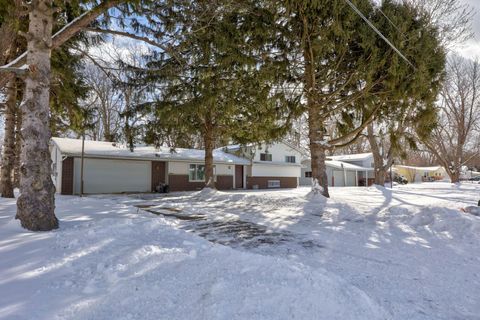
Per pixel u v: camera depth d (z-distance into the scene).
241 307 2.66
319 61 10.30
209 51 9.14
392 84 9.66
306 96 11.46
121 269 3.54
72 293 3.00
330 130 17.97
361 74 10.05
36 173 5.45
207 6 7.82
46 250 4.20
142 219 6.61
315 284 2.99
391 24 9.38
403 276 4.08
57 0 6.41
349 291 3.01
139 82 11.52
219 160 23.25
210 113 13.94
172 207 11.00
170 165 21.45
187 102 11.90
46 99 5.73
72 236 4.82
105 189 18.84
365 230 6.94
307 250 5.22
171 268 3.58
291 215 9.02
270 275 3.17
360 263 4.58
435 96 10.23
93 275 3.43
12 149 13.02
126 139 13.58
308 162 36.22
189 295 2.94
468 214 7.61
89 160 18.34
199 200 13.76
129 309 2.71
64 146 17.88
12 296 2.89
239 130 15.04
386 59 9.63
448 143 35.22
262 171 27.55
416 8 10.80
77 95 11.45
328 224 7.63
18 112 13.10
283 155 29.61
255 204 11.80
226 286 2.99
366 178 36.75
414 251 5.30
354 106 11.84
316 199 11.44
